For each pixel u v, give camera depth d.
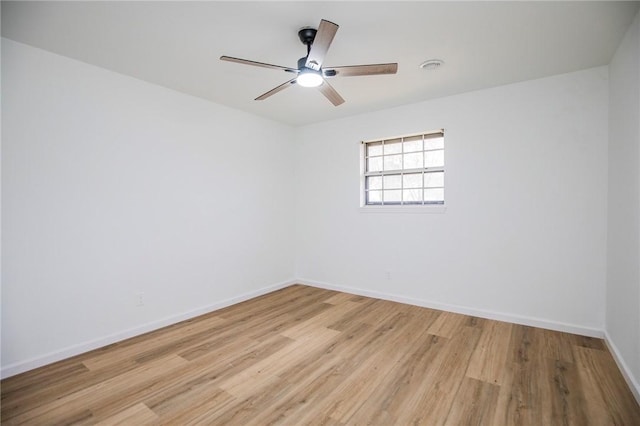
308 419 1.86
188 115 3.49
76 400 2.04
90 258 2.74
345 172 4.44
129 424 1.82
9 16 2.03
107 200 2.84
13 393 2.11
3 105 2.29
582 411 1.90
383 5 1.96
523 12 2.02
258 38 2.35
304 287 4.77
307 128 4.83
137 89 3.05
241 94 3.49
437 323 3.29
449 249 3.63
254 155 4.28
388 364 2.47
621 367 2.29
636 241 2.07
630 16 2.06
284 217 4.77
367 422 1.83
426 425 1.80
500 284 3.33
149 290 3.15
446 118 3.61
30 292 2.42
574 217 2.96
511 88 3.24
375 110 4.10
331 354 2.64
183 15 2.05
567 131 2.98
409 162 4.00
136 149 3.04
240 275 4.09
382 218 4.12
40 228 2.46
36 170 2.44
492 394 2.07
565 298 3.02
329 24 1.75
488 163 3.37
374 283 4.22
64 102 2.58
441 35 2.30
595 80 2.86
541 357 2.54
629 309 2.19
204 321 3.40
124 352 2.69
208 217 3.70
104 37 2.31
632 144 2.16
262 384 2.21
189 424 1.82
